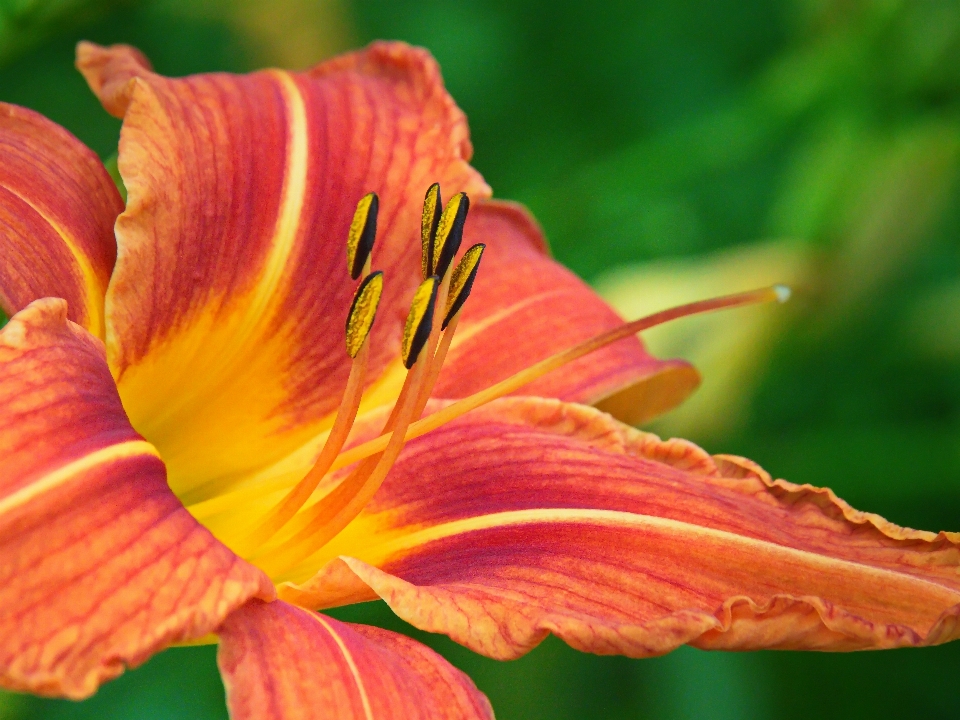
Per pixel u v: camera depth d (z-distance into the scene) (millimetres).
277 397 269
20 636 217
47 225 251
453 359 278
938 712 340
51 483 223
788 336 352
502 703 330
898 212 348
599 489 257
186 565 226
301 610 234
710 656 333
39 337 232
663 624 234
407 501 261
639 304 350
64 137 260
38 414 227
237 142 264
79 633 218
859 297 352
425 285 246
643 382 289
